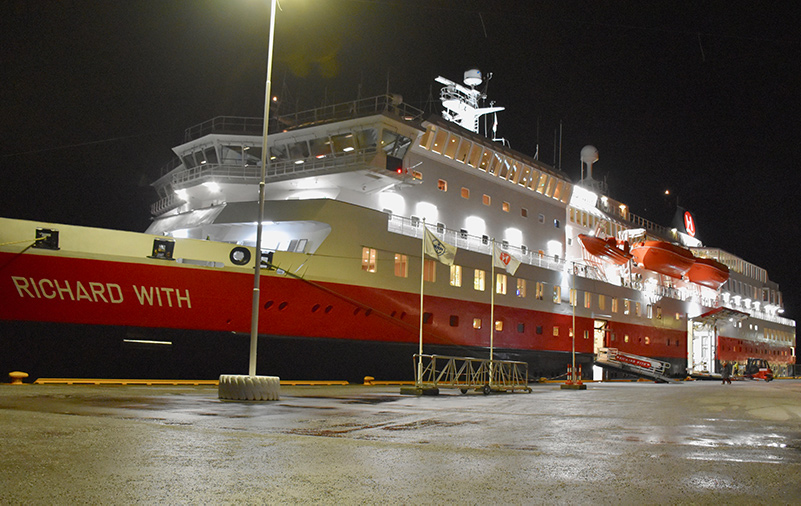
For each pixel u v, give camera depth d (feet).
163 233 99.86
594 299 146.72
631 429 36.63
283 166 97.14
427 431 33.14
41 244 65.46
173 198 115.24
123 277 69.15
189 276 72.90
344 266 87.51
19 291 64.75
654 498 16.39
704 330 201.67
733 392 93.91
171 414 37.09
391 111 92.48
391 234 95.40
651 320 172.04
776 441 31.86
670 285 194.29
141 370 70.95
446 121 110.52
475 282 111.75
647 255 167.22
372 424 35.78
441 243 79.51
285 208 86.74
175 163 115.24
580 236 143.74
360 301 89.45
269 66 56.75
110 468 18.53
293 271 81.66
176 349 72.84
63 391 54.08
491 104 135.74
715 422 42.60
